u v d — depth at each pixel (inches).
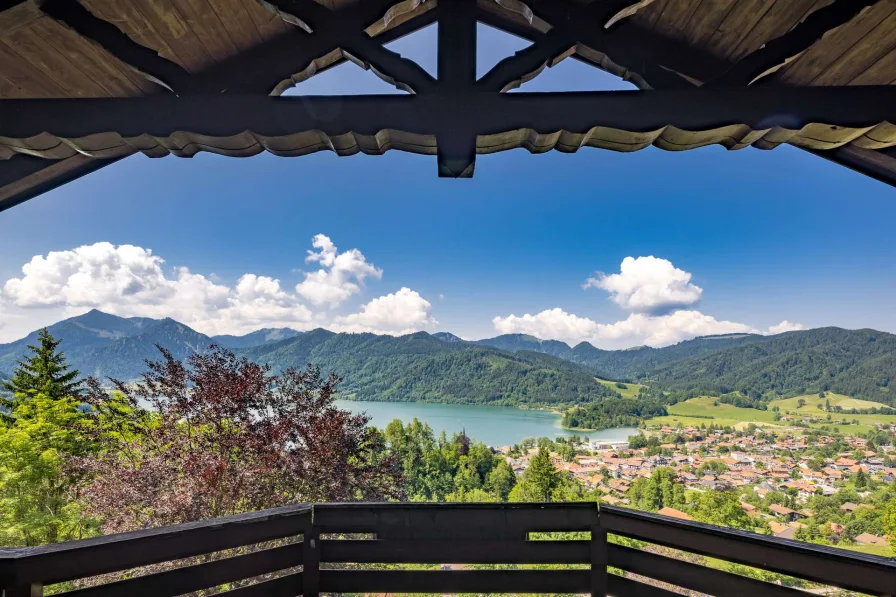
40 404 470.0
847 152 74.9
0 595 46.6
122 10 69.3
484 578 67.8
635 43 79.9
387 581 67.3
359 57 61.9
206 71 77.2
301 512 66.7
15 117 60.6
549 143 65.3
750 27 74.3
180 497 213.0
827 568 52.5
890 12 63.7
